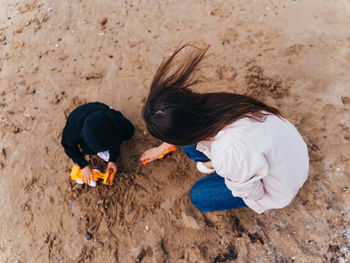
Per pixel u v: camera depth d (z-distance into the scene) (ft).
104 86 8.38
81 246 6.13
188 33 9.45
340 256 5.75
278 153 3.41
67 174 6.97
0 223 6.41
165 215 6.39
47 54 9.11
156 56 8.97
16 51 9.22
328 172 6.65
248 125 3.19
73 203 6.59
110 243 6.14
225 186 5.41
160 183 6.80
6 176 6.97
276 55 8.80
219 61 8.75
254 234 6.07
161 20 9.84
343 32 9.25
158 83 3.26
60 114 7.88
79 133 5.79
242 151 3.14
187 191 6.66
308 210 6.23
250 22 9.64
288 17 9.71
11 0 10.64
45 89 8.36
